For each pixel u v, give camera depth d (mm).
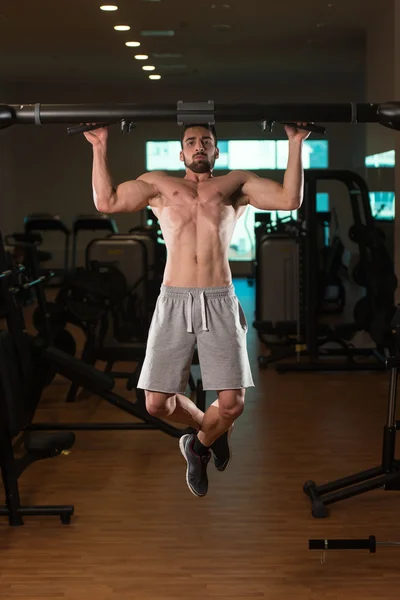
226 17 9078
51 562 3449
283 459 4824
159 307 2986
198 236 2943
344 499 4121
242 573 3334
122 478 4531
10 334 4473
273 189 2961
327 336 7750
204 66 12742
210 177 3025
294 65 12758
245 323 3037
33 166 15438
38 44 10719
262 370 7504
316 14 8977
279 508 4047
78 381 5016
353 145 15172
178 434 5137
